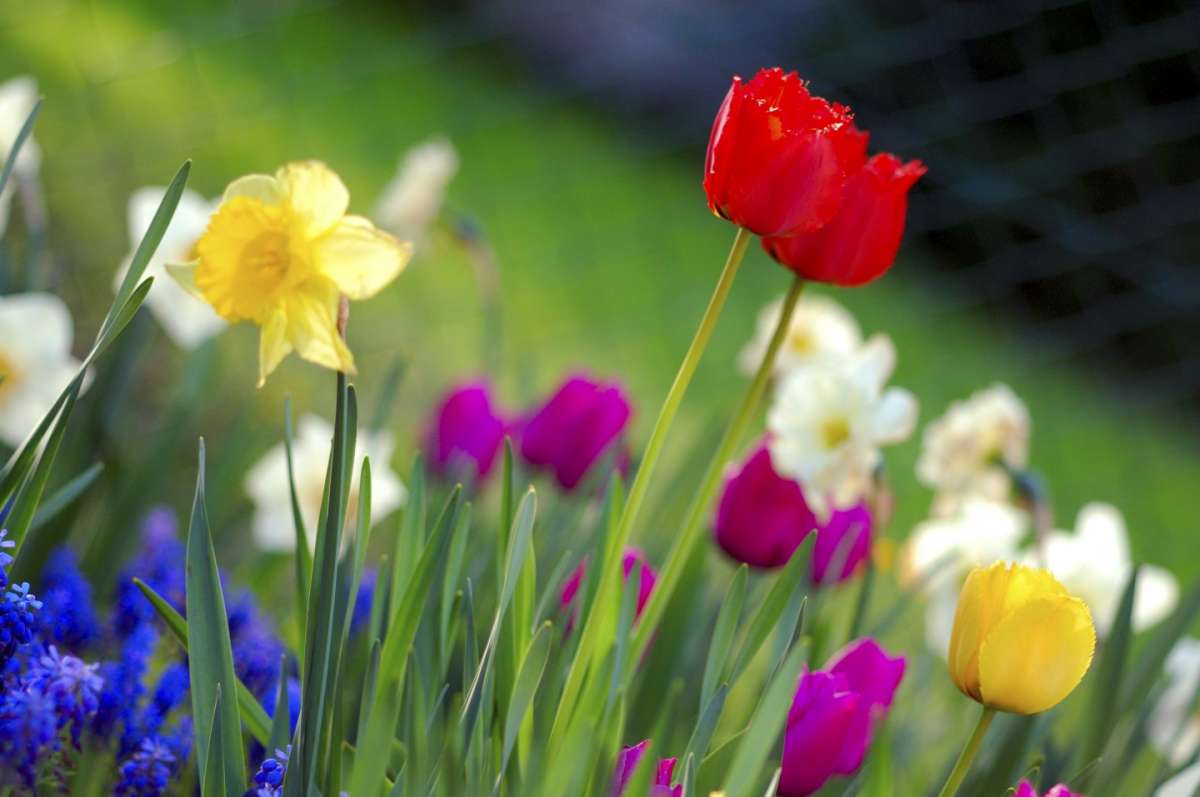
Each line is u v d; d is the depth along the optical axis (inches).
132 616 81.8
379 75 386.6
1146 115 354.0
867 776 78.0
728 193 75.3
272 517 92.4
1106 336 367.6
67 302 149.9
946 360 352.8
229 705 74.1
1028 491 93.6
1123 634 83.4
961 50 376.5
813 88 415.5
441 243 265.7
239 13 335.3
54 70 258.5
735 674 76.4
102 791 76.5
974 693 74.8
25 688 73.8
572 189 386.9
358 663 80.5
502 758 73.5
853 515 88.4
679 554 77.4
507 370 209.8
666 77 453.1
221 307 73.0
